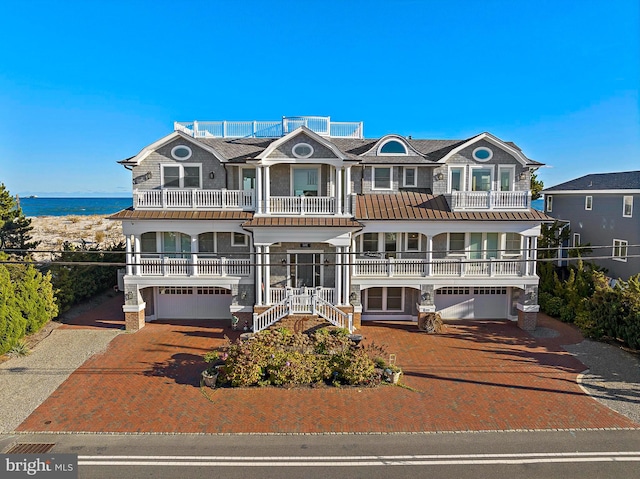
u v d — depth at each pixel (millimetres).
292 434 12367
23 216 31344
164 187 22359
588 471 10656
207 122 26531
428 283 22266
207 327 22484
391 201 22734
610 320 19766
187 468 10727
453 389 15336
